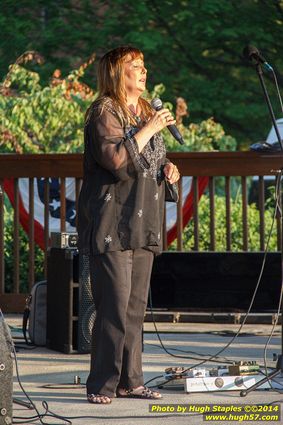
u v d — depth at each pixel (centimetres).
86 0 2758
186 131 1697
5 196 1342
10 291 1216
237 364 694
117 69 634
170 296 1022
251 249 1234
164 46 2875
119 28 2789
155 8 2834
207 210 1250
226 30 2822
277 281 1009
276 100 2872
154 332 980
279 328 1004
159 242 640
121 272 625
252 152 1084
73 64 2669
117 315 628
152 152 634
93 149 625
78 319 839
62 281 848
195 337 946
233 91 2905
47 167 1118
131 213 622
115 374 636
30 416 598
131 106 642
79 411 613
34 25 2709
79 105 1571
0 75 2588
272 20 2838
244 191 1105
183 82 2900
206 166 1097
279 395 659
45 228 1139
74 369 772
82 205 636
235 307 1016
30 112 1520
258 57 702
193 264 1013
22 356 831
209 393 668
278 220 1106
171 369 703
